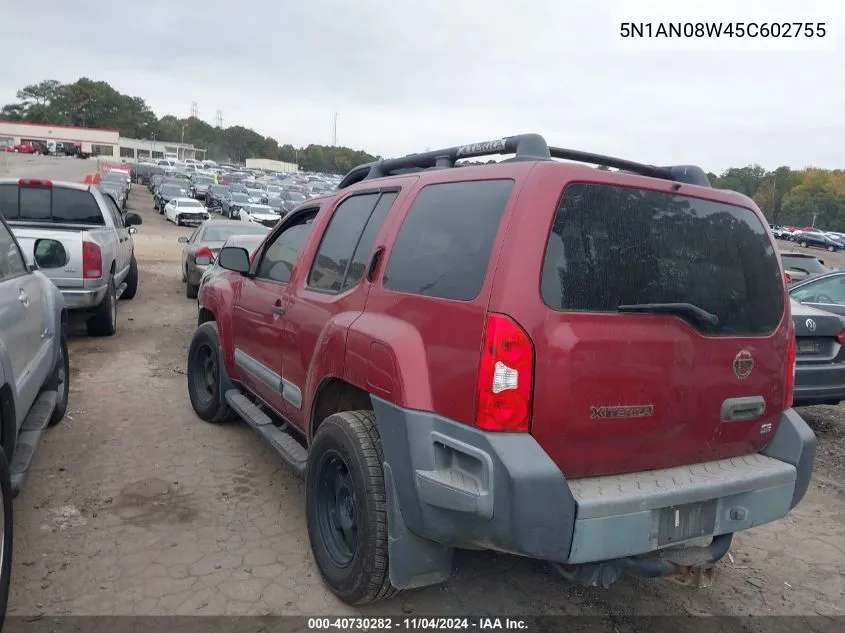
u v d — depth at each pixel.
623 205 2.75
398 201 3.32
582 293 2.59
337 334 3.26
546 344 2.48
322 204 4.21
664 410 2.75
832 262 46.66
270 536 3.85
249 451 5.12
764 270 3.18
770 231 3.28
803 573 3.84
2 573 2.86
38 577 3.33
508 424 2.45
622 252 2.71
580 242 2.62
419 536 2.87
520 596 3.43
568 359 2.50
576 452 2.59
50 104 146.00
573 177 2.64
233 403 4.96
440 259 2.85
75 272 7.82
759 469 2.97
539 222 2.54
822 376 5.90
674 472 2.83
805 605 3.51
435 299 2.76
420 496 2.68
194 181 51.94
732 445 3.04
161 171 67.50
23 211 8.74
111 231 9.11
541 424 2.49
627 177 2.78
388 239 3.24
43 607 3.10
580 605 3.39
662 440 2.79
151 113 166.62
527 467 2.40
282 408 4.21
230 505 4.21
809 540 4.27
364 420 3.12
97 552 3.59
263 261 4.80
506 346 2.44
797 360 5.89
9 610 3.06
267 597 3.26
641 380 2.67
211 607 3.16
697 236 2.95
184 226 33.62
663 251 2.83
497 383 2.44
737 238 3.10
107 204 9.77
